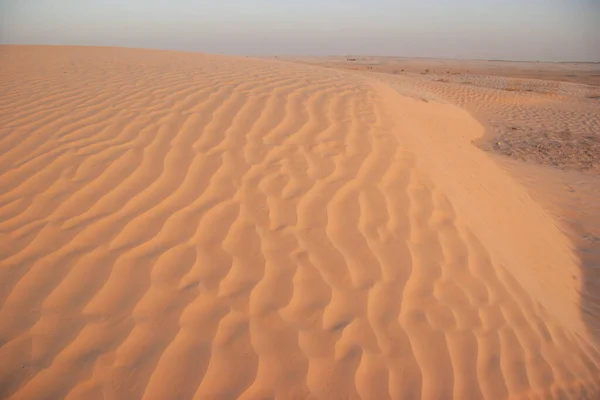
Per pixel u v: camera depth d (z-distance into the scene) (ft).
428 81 60.08
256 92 17.35
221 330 7.70
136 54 31.86
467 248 10.53
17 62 25.55
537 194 21.11
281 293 8.55
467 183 15.72
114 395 6.59
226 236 9.68
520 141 31.91
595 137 32.91
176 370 7.02
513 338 8.79
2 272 8.29
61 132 13.46
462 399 7.47
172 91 17.56
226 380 6.98
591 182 23.09
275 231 9.97
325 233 10.10
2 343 7.06
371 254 9.73
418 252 10.03
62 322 7.49
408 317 8.55
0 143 12.78
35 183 10.91
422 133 19.03
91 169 11.51
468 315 8.91
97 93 17.54
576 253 15.74
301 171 11.97
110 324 7.56
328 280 8.98
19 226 9.48
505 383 7.91
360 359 7.63
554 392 8.08
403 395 7.29
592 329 11.01
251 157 12.39
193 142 12.98
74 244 9.08
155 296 8.15
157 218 9.98
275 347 7.57
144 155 12.24
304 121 14.64
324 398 7.00
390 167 12.58
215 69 23.76
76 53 31.14
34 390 6.49
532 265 12.94
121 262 8.75
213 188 11.09
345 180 11.82
